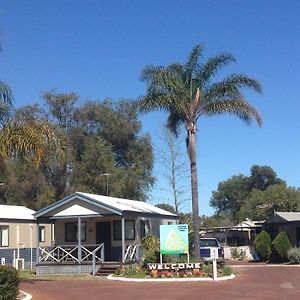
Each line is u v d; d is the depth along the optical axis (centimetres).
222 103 2975
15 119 2212
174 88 2998
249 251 4512
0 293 1546
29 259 3759
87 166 5434
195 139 3039
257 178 9338
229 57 3034
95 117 5738
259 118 2978
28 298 1767
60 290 2141
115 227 3331
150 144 5900
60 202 3181
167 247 2656
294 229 4141
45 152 2214
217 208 10031
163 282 2419
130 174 5572
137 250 3231
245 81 3000
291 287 2111
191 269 2602
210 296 1839
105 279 2683
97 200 3127
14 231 3659
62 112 5650
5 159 2191
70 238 3397
